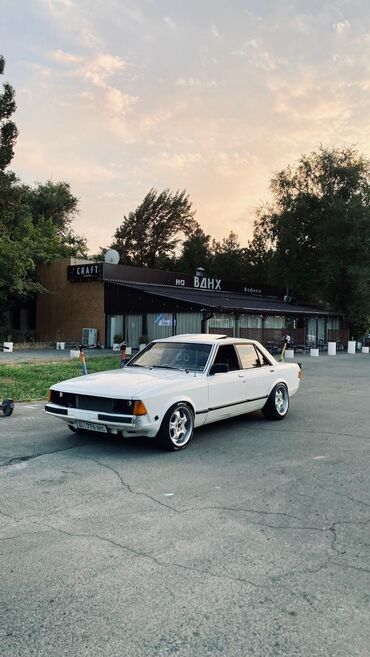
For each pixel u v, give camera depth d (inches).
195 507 177.3
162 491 194.5
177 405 258.2
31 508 175.2
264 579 127.0
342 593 120.7
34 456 244.7
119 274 1263.5
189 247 2438.5
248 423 337.7
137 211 2635.3
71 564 133.9
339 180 1583.4
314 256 1676.9
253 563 135.5
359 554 141.8
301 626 107.3
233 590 121.5
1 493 190.7
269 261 1924.2
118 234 2652.6
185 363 298.4
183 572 130.0
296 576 128.8
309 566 134.3
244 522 164.1
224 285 1555.1
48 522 162.7
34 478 209.8
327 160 1589.6
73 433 296.4
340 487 201.8
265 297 1701.5
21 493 190.9
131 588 121.8
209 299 1199.6
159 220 2645.2
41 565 133.2
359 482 208.5
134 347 1181.7
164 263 2591.0
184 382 266.2
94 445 267.6
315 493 194.1
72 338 1311.5
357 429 318.3
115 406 244.2
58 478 209.9
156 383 256.1
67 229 2169.0
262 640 102.4
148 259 2664.9
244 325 1196.5
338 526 161.8
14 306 1462.8
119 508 175.6
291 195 1669.5
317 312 1408.7
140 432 243.8
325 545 147.5
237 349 319.6
